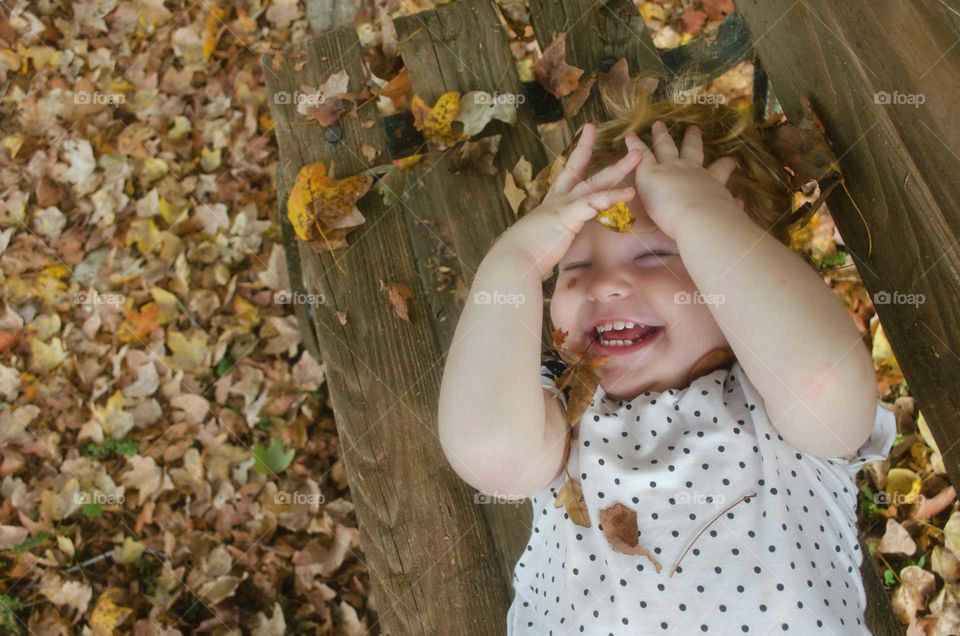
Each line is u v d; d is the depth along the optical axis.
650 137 1.49
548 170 1.63
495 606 1.53
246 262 2.84
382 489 1.60
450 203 1.78
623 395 1.38
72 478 2.56
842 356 1.16
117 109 3.14
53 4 3.35
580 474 1.33
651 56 1.79
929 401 1.17
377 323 1.70
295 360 2.68
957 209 1.08
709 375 1.33
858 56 1.23
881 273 1.26
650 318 1.31
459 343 1.30
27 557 2.46
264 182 2.95
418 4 2.95
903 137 1.16
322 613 2.32
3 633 2.36
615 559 1.28
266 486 2.49
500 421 1.25
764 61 1.51
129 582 2.40
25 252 2.91
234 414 2.59
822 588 1.22
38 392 2.70
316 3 2.96
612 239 1.34
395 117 1.89
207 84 3.14
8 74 3.25
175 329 2.75
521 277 1.30
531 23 1.84
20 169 3.06
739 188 1.42
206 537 2.44
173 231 2.89
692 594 1.23
